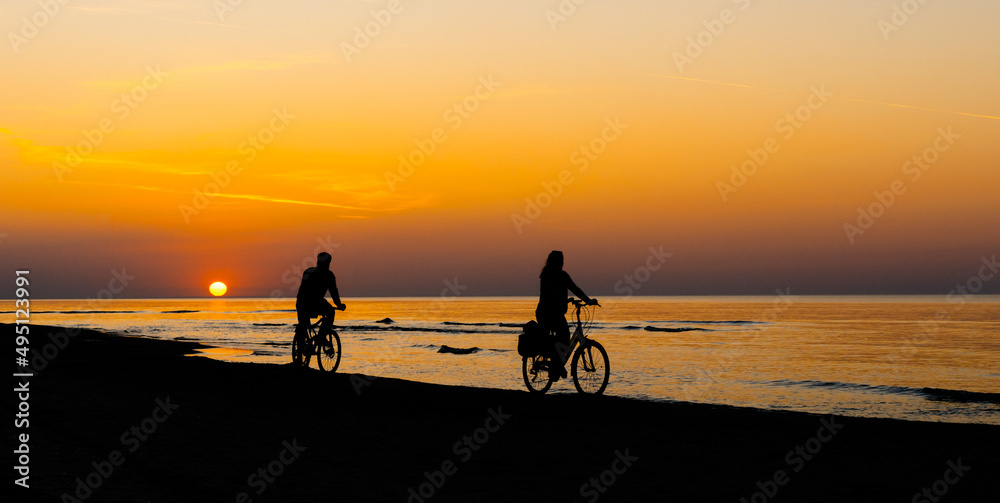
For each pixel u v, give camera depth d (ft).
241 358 88.33
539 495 22.09
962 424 35.40
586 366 45.47
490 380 71.00
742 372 90.22
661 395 63.72
